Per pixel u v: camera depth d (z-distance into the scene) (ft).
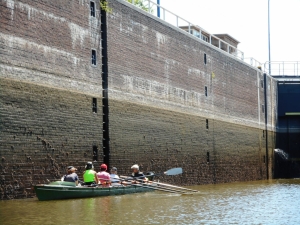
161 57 133.69
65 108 98.63
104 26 111.55
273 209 79.87
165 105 133.90
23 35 90.27
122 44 117.08
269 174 204.54
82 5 105.50
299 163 213.87
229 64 175.52
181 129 141.28
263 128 201.46
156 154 127.95
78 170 100.94
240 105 181.88
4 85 85.46
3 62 85.71
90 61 107.04
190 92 147.95
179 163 138.92
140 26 124.77
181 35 144.77
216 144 161.38
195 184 146.82
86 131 103.96
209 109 158.61
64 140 97.76
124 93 116.47
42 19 94.79
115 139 111.86
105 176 96.99
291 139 215.31
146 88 125.80
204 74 157.17
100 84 109.60
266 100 205.57
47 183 93.09
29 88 90.53
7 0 87.40
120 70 115.75
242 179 179.32
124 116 115.85
